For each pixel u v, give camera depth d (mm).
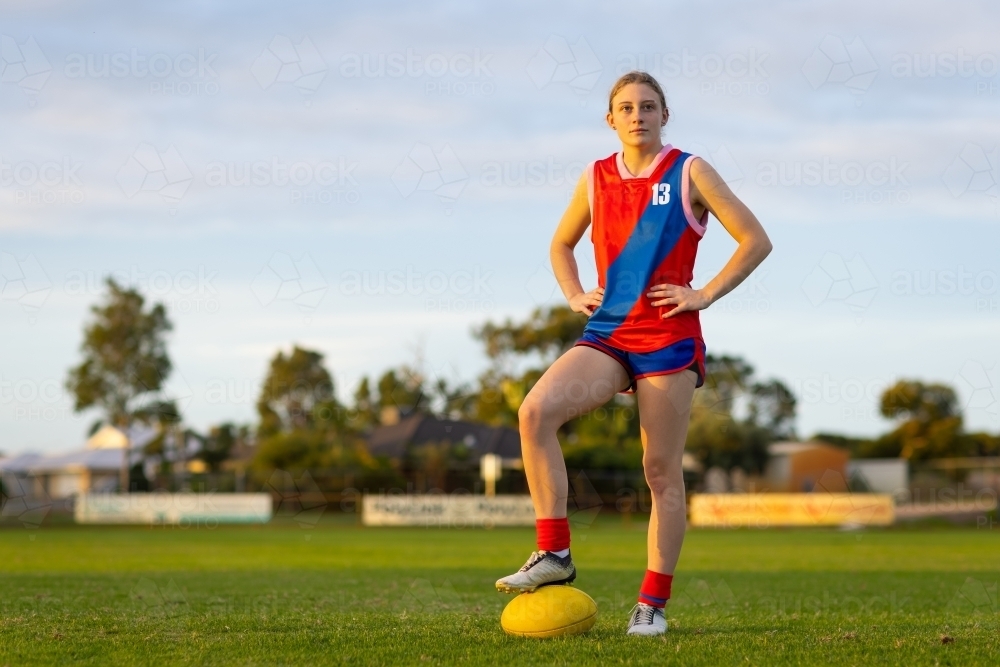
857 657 3447
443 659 3402
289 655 3463
